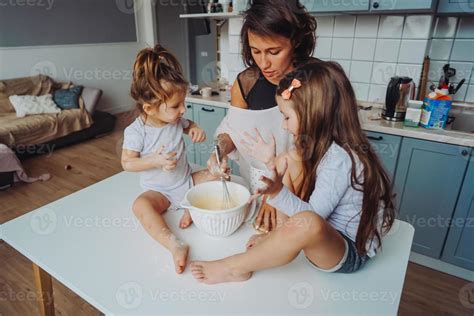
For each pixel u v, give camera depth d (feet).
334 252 2.38
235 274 2.39
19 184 9.19
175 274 2.49
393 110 5.93
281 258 2.33
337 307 2.19
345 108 2.75
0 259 6.07
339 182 2.64
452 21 6.27
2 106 11.57
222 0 7.68
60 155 11.43
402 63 6.61
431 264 6.07
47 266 2.57
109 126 13.76
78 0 13.87
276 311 2.16
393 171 5.81
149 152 3.27
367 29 6.76
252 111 3.93
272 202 2.67
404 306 5.19
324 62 2.92
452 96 6.67
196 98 7.83
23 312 4.93
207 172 3.61
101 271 2.52
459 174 5.24
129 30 16.25
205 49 15.75
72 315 4.88
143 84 2.88
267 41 3.16
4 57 12.26
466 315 5.01
